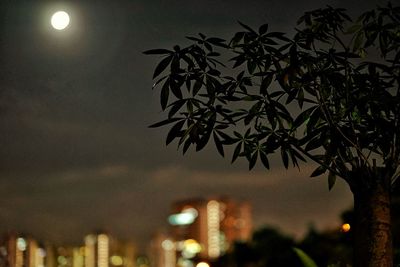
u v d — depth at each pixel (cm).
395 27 723
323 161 699
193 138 670
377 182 698
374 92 672
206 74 687
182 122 673
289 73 659
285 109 682
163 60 678
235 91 689
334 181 716
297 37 693
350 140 678
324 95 685
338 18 735
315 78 672
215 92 684
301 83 688
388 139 680
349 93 683
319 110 676
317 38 700
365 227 698
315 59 671
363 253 698
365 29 725
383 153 692
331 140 671
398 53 682
